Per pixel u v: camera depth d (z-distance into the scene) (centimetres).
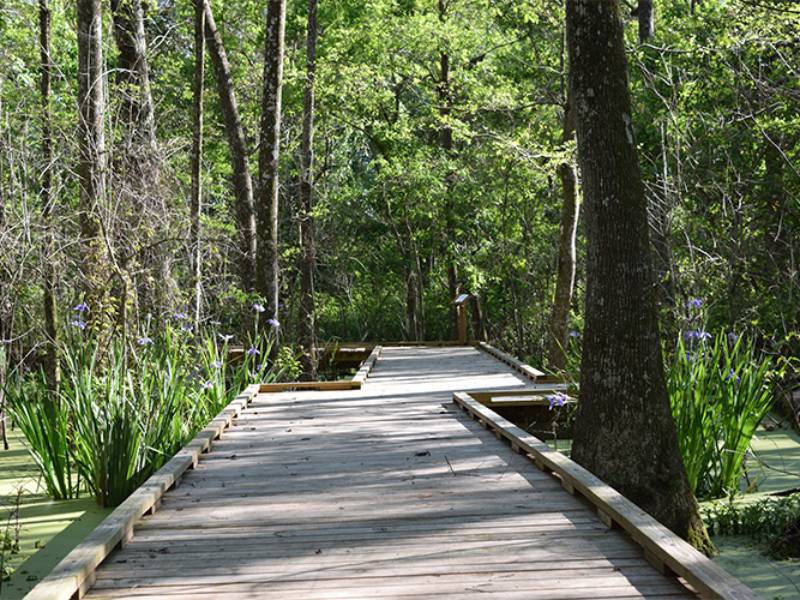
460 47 2248
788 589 545
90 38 985
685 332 882
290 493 600
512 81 2398
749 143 1298
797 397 1112
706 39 1448
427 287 2719
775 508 674
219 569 440
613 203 688
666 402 688
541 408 1023
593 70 689
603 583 407
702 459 773
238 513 549
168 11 2011
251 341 1384
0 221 898
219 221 1664
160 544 484
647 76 1388
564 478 589
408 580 418
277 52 1438
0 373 966
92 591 411
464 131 2017
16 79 1143
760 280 1248
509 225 2478
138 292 979
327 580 421
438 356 1667
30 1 1398
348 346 1967
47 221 893
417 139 2477
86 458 798
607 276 690
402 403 1031
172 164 1369
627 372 682
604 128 689
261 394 1138
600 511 512
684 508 670
